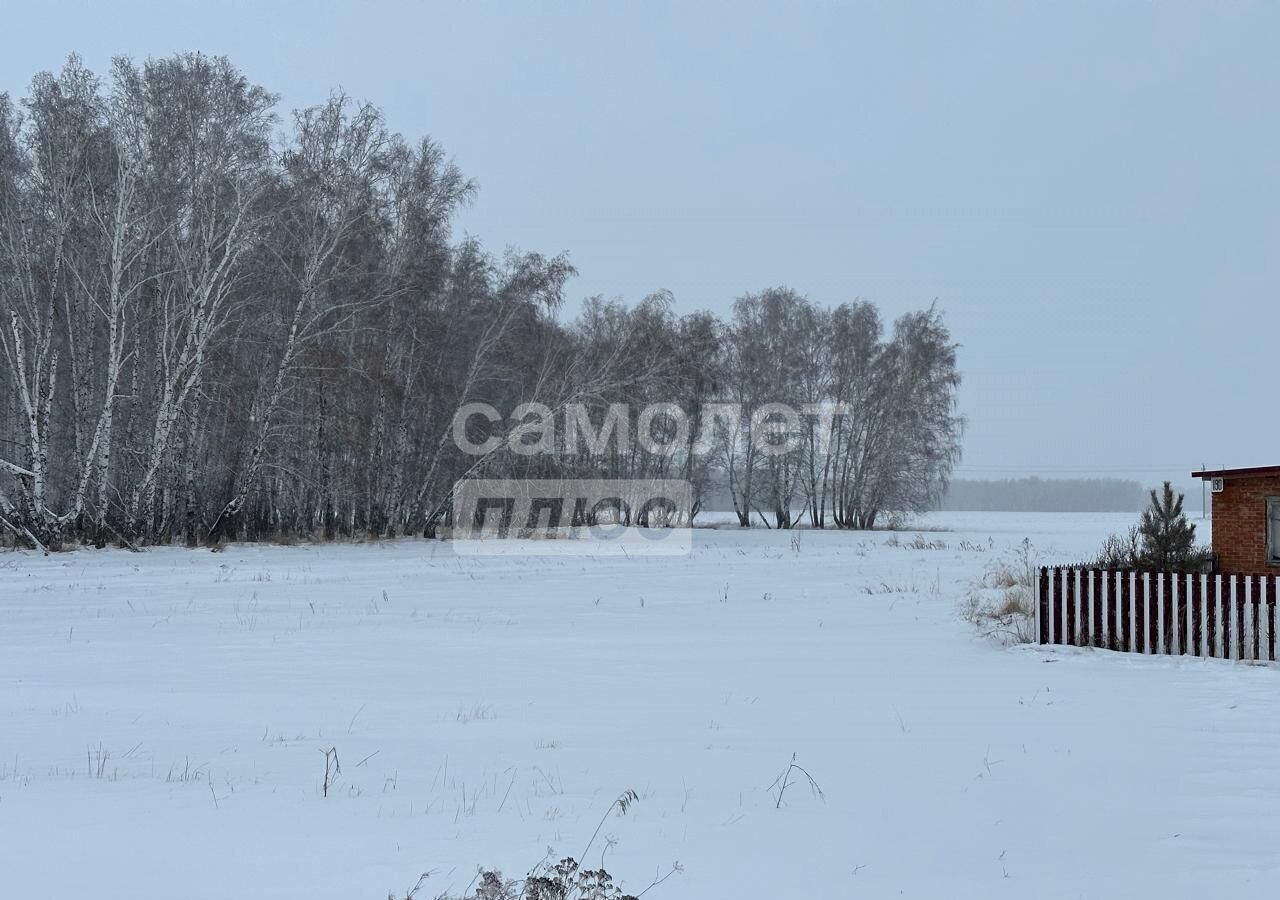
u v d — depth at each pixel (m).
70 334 34.03
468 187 43.91
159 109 34.44
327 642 14.50
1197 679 11.14
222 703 10.02
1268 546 20.30
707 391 51.25
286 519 41.81
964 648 13.72
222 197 35.97
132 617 17.44
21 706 9.88
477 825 5.70
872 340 62.97
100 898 4.34
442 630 15.85
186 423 36.59
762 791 6.60
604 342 47.81
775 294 63.91
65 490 37.59
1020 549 35.16
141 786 6.71
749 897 4.48
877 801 6.30
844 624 16.36
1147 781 6.77
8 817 5.77
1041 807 6.13
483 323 45.06
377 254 41.34
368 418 39.78
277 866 4.84
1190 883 4.68
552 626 16.31
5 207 32.81
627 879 4.72
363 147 40.25
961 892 4.56
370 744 8.20
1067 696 10.19
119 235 32.72
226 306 37.09
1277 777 6.86
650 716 9.32
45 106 33.12
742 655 13.23
